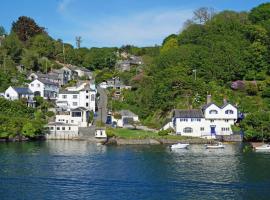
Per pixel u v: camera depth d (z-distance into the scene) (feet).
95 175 309.22
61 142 510.58
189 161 368.68
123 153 416.87
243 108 587.27
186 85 626.64
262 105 600.39
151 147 469.57
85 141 524.93
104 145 485.56
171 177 302.86
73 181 291.38
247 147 464.24
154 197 252.83
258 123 517.55
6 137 513.04
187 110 563.89
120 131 551.59
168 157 391.65
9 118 527.81
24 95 643.86
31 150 431.02
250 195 257.14
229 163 357.61
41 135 539.70
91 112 634.02
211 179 296.71
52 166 341.41
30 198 252.21
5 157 382.63
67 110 610.24
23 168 332.80
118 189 270.87
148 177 303.27
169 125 574.97
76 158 382.22
